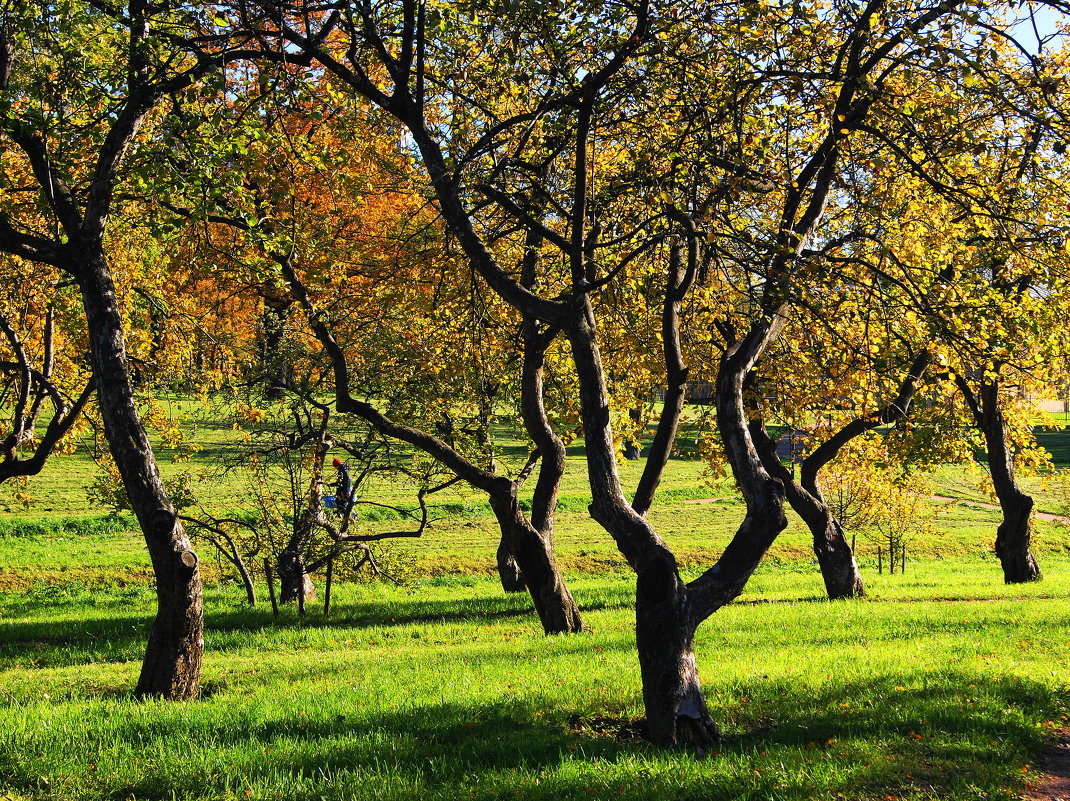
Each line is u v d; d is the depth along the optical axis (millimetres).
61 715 9523
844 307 12203
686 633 8477
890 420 20219
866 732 8406
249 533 25156
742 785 6961
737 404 9500
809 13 10625
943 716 8805
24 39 11398
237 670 13203
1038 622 14742
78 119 13320
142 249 18172
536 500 16906
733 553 8844
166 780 7355
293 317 17734
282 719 9258
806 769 7344
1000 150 11750
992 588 21859
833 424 21781
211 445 35031
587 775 7305
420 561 29359
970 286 13656
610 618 18047
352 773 7504
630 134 12688
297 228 15781
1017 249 11789
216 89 10938
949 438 20125
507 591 24047
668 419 16297
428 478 19297
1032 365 17734
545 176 13328
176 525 10883
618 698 9930
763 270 9977
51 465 42500
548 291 16562
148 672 10961
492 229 14922
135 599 23422
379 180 17484
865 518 27922
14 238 10898
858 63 10617
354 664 13359
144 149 10820
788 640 14102
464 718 9203
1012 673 10578
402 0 11750
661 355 18297
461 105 14062
